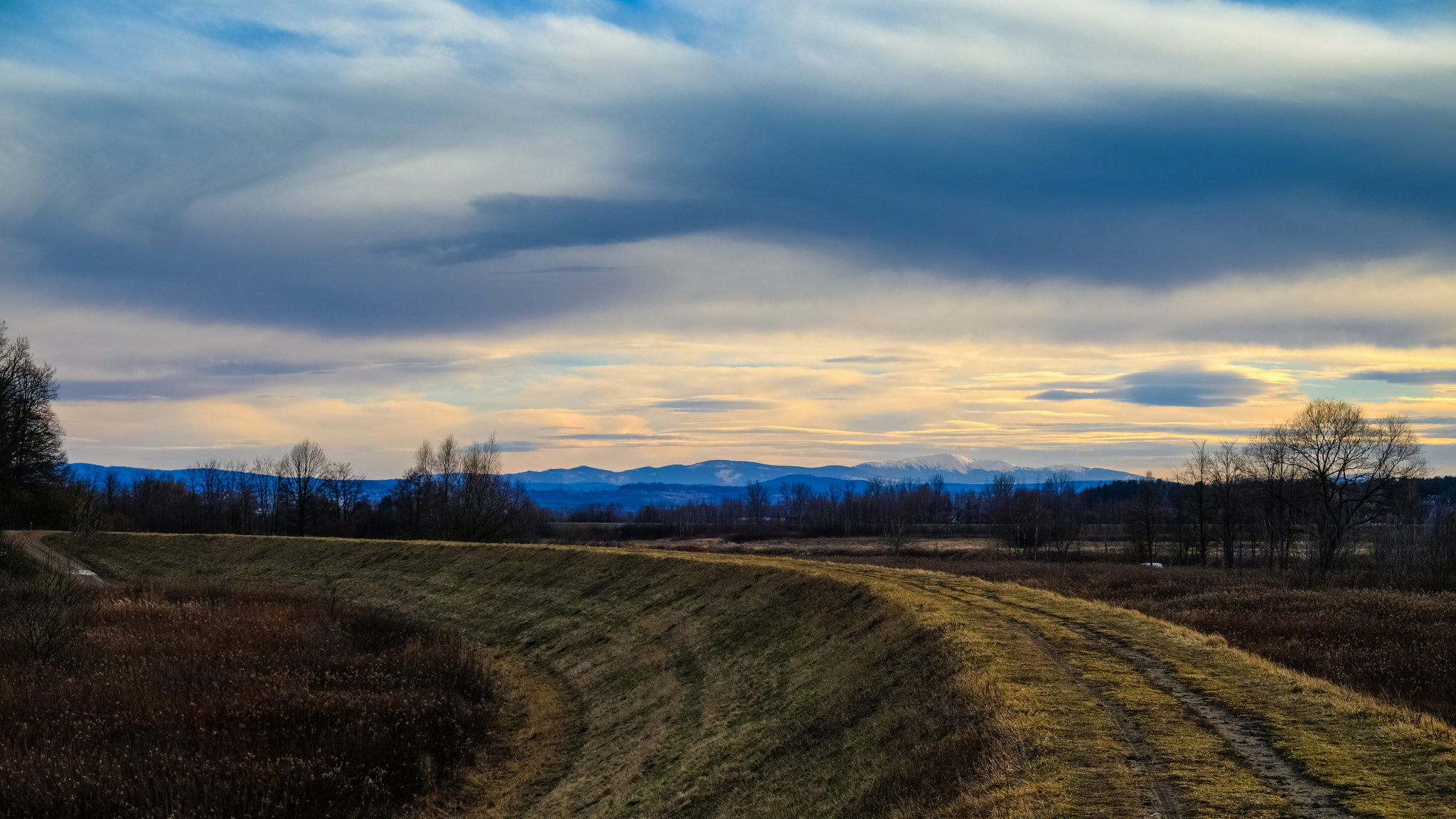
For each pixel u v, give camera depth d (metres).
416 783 28.23
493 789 29.33
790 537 161.12
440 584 67.56
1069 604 32.72
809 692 28.42
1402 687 29.36
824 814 19.30
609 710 36.16
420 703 34.41
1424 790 13.64
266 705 32.56
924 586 38.78
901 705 22.80
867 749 21.52
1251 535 96.69
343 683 37.50
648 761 28.23
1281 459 85.12
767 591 42.38
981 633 26.02
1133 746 16.03
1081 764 15.16
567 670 43.56
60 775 25.64
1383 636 37.25
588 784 28.12
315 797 25.83
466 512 112.06
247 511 144.00
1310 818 12.73
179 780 25.47
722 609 43.22
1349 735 16.44
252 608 54.03
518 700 39.59
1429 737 15.88
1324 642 36.03
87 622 46.56
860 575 41.56
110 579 78.50
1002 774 15.48
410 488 134.38
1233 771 14.70
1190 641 25.39
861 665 27.84
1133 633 26.62
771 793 22.08
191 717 31.14
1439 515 73.88
